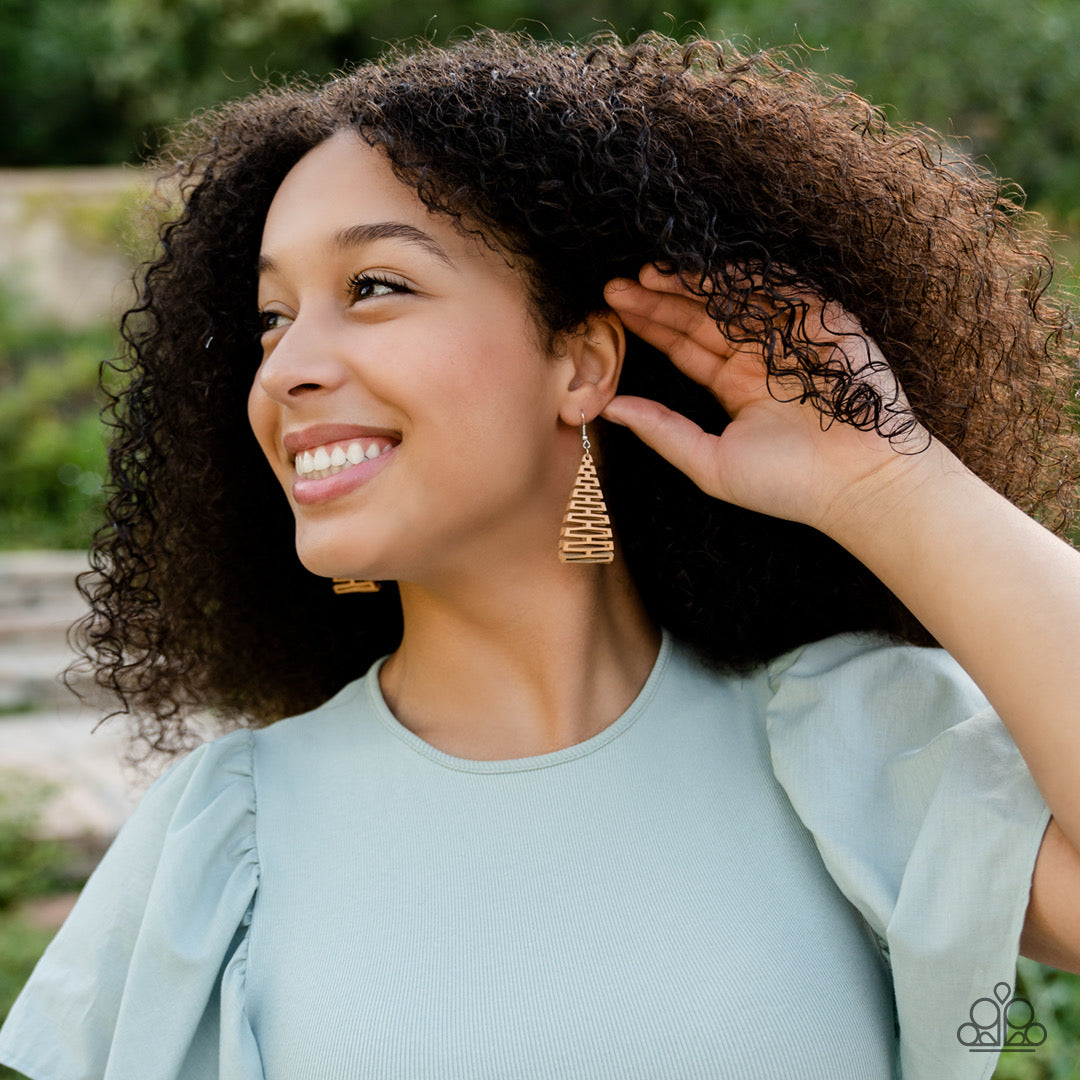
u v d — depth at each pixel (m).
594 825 1.41
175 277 1.69
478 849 1.39
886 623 1.61
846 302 1.44
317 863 1.42
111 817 4.61
